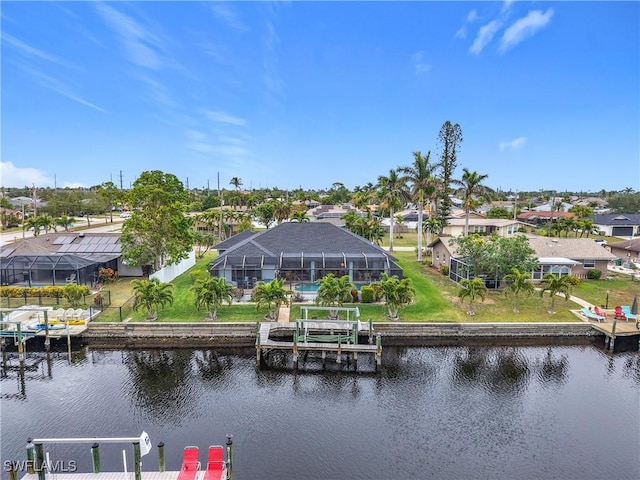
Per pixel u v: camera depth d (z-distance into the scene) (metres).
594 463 18.83
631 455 19.34
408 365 29.02
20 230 93.25
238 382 26.42
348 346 29.14
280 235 48.59
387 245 78.38
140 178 45.66
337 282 34.91
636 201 130.00
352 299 39.53
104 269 46.88
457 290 44.59
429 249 68.25
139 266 48.91
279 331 33.25
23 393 24.81
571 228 89.31
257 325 30.48
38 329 31.44
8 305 38.22
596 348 32.12
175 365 28.86
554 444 20.16
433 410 23.17
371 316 35.78
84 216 120.31
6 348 31.81
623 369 28.42
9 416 22.27
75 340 33.06
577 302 40.38
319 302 34.94
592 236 92.75
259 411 22.98
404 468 18.44
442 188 62.69
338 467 18.44
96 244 51.22
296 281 43.41
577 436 20.78
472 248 43.47
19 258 43.62
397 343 33.06
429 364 29.17
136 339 33.31
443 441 20.39
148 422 21.81
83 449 19.70
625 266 58.00
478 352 31.27
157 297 33.91
